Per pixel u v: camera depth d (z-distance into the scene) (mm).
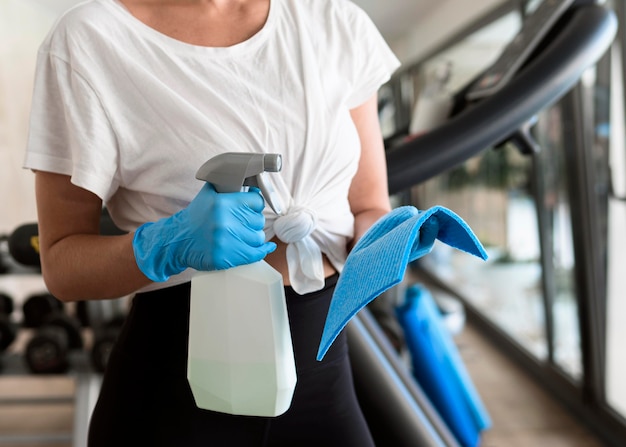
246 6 830
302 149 818
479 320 4980
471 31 4773
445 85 1463
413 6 5668
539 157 3650
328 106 844
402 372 1328
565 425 3316
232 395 681
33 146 796
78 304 3184
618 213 3029
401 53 7266
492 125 1107
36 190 847
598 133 2959
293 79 817
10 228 5242
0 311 3453
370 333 1343
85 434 2646
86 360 2738
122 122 781
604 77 2854
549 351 3777
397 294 3291
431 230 640
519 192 4344
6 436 2992
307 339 865
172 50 791
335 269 898
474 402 2908
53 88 793
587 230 3080
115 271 762
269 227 812
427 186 6637
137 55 785
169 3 806
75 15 777
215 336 676
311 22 856
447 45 5418
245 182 671
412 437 1184
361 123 938
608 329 3166
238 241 651
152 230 715
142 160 798
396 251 561
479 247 630
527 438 3188
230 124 796
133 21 791
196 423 859
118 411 891
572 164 3057
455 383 2883
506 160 4547
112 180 819
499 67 1249
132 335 887
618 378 3162
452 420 2768
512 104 1113
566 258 3586
